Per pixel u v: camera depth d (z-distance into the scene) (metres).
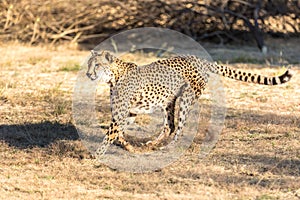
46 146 11.95
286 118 14.00
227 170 10.56
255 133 12.79
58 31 25.22
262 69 19.89
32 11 24.98
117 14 25.52
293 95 16.38
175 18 25.59
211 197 9.29
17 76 18.58
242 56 22.34
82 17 25.48
